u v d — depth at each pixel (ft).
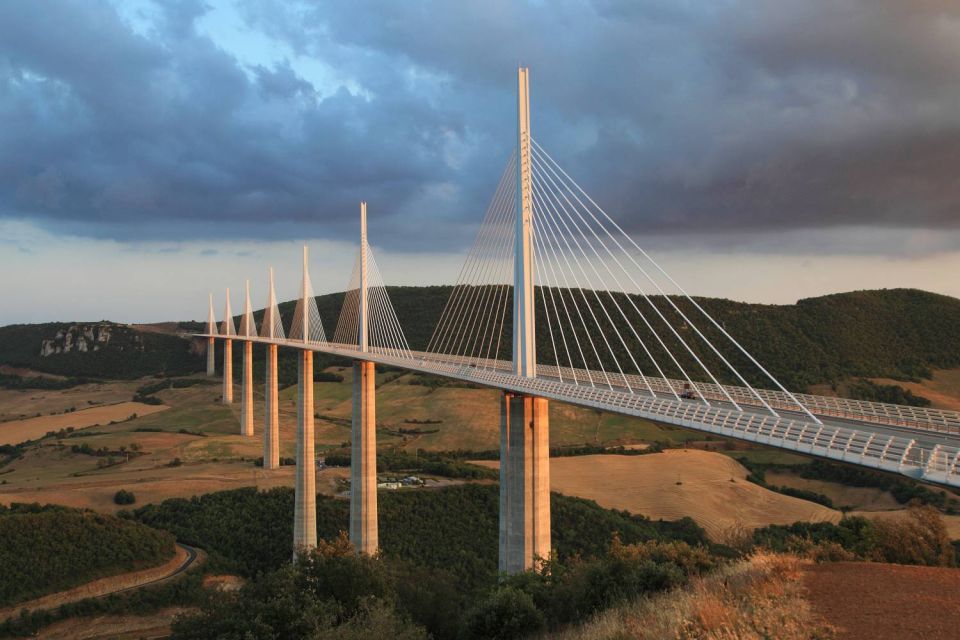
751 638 49.34
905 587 59.06
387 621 79.61
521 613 85.76
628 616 66.18
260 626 81.51
